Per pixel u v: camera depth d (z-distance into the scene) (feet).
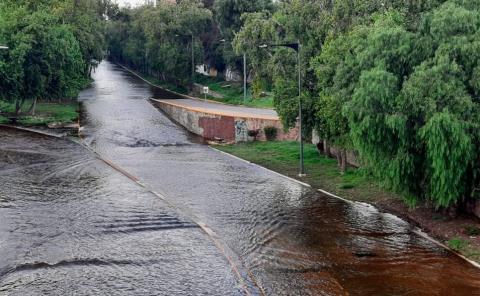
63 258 73.97
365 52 86.89
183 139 167.43
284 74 123.13
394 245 80.48
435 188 81.00
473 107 77.30
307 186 113.91
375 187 108.78
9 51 167.32
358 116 85.10
